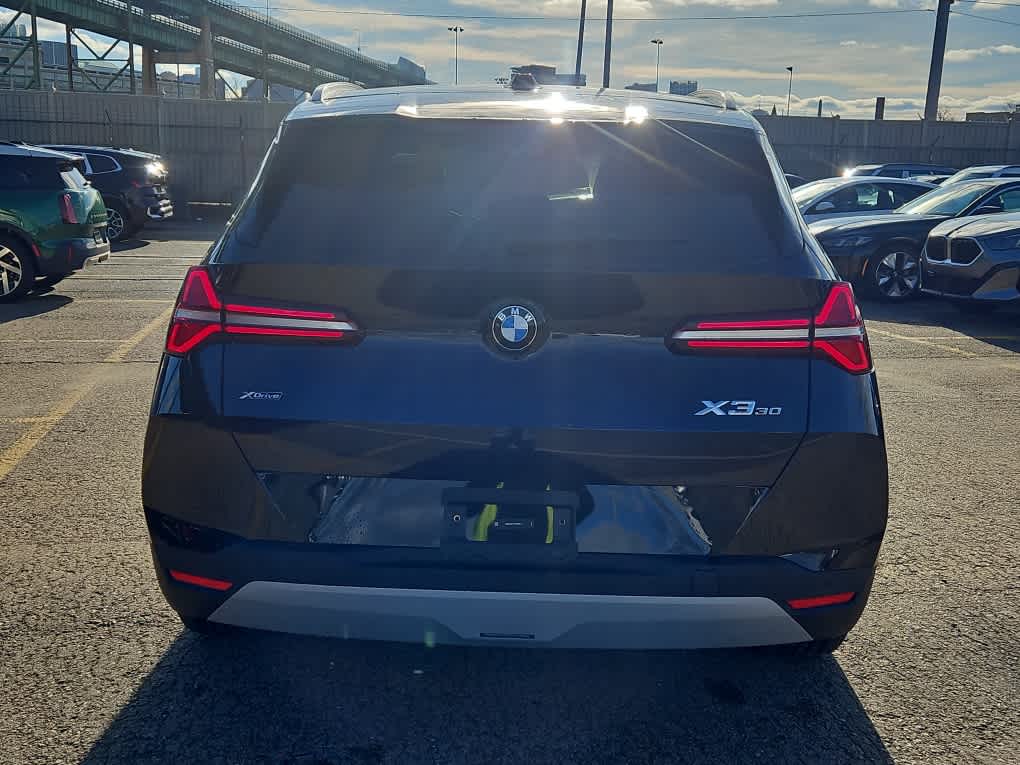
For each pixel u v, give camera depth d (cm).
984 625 321
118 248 1666
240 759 239
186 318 229
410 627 228
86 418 562
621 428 219
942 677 286
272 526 226
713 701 270
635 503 222
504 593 221
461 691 273
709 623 227
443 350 219
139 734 248
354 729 253
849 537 230
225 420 226
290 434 223
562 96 289
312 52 7781
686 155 254
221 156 2905
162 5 6225
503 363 219
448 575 221
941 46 3247
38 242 1024
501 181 242
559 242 227
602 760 242
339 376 222
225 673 279
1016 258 934
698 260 226
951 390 681
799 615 232
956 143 3341
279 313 223
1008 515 429
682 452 221
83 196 1072
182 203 2536
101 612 316
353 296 221
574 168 246
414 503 222
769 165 258
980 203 1150
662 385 220
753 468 223
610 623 225
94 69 6475
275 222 235
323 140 255
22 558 359
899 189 1362
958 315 1059
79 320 912
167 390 232
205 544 230
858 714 265
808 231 248
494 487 220
